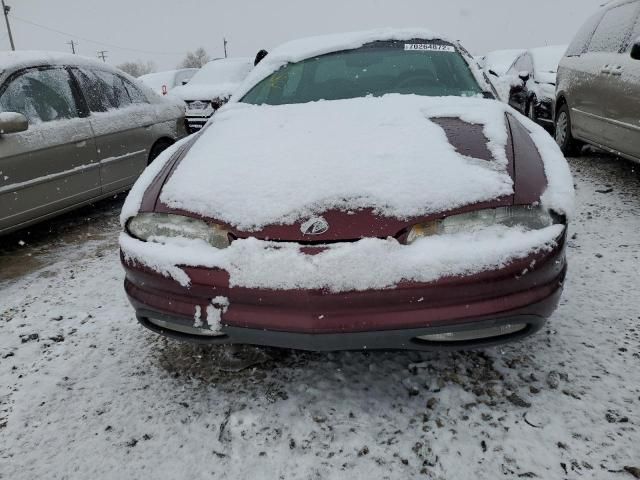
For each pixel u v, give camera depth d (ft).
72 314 8.55
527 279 5.09
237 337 5.41
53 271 10.47
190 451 5.37
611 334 6.86
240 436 5.49
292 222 5.19
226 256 5.25
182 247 5.57
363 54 9.68
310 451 5.24
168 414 5.94
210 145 7.05
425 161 5.71
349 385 6.19
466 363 6.45
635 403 5.58
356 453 5.18
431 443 5.24
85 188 12.53
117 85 14.35
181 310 5.48
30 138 10.98
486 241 5.08
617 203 12.17
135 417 5.93
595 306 7.59
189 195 5.81
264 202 5.43
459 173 5.49
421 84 8.91
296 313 5.06
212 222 5.49
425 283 4.90
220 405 6.01
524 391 5.89
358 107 7.58
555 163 6.10
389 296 4.93
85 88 13.05
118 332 7.87
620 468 4.80
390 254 4.94
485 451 5.10
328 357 6.77
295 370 6.55
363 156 5.88
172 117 16.24
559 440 5.16
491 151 5.97
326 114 7.45
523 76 23.20
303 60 9.87
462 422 5.49
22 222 11.07
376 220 5.10
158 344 7.45
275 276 5.04
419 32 10.14
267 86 9.60
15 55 11.81
